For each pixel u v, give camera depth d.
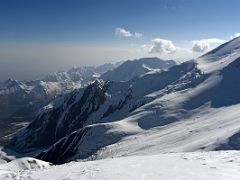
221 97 141.25
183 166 27.45
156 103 157.75
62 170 32.59
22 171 35.66
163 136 106.06
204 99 145.12
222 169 25.19
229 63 174.25
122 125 146.12
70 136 169.88
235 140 60.16
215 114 122.38
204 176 23.56
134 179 24.28
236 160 28.06
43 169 35.84
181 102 148.88
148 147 95.38
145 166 28.97
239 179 22.33
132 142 116.00
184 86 175.88
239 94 138.38
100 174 26.91
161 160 31.80
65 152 162.25
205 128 93.88
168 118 137.75
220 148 59.22
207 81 165.12
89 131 155.00
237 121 84.44
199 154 34.06
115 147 116.81
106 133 142.62
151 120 142.38
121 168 28.89
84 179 25.84
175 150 72.69
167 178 23.75
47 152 173.00
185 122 126.62
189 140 84.81
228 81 154.88
